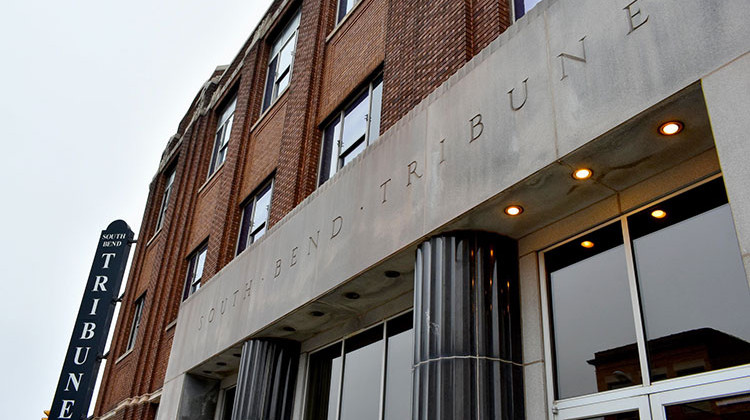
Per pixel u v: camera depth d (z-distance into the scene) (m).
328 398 9.93
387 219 7.87
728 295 4.93
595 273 6.18
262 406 10.33
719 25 4.68
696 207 5.44
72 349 20.62
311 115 13.68
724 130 4.40
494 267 6.78
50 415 19.45
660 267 5.55
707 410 4.73
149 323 19.45
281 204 13.08
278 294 10.16
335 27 14.58
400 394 8.37
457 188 6.81
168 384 14.07
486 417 5.94
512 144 6.27
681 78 4.82
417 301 6.91
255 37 19.69
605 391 5.59
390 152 8.30
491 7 8.56
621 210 6.04
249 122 17.75
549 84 6.06
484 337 6.31
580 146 5.49
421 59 9.57
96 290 21.94
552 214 6.56
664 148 5.43
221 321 12.15
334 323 10.14
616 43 5.48
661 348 5.27
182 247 19.72
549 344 6.32
